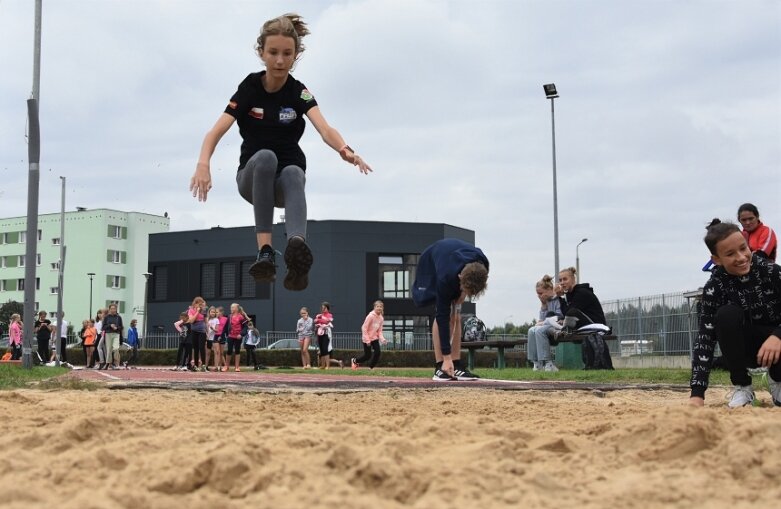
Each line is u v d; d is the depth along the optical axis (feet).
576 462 8.64
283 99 16.22
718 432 9.07
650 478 7.65
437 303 26.71
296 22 16.22
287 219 15.46
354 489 7.02
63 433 9.89
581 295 44.21
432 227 140.05
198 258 145.18
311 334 64.08
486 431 10.31
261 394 20.89
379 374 41.81
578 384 24.90
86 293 210.79
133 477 7.61
